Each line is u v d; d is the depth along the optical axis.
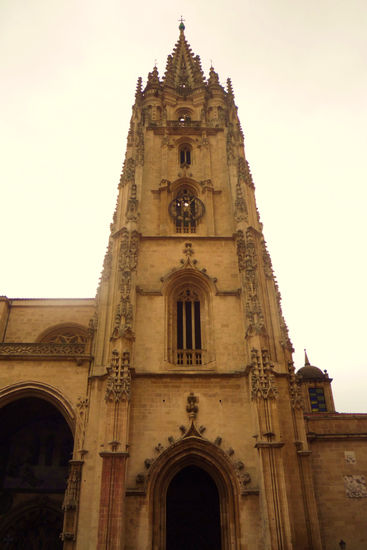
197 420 33.19
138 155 47.50
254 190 47.25
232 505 30.55
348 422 39.12
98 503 29.30
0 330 44.72
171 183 47.00
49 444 40.53
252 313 35.41
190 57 66.44
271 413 31.22
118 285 37.88
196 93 56.59
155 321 37.50
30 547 37.16
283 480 29.22
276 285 41.12
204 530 32.78
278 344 36.38
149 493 30.28
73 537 29.05
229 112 54.97
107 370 33.19
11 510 37.84
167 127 51.41
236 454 31.98
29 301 47.22
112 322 36.66
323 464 36.88
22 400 37.16
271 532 27.70
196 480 34.50
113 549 26.91
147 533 29.06
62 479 39.03
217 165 48.81
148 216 44.34
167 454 31.66
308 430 38.41
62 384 34.56
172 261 40.91
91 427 32.31
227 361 35.81
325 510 35.19
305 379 62.59
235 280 40.00
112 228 43.47
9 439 40.38
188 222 45.34
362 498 35.66
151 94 55.88
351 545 34.00
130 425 32.69
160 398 33.88
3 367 35.19
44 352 36.22
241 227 41.22
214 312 38.09
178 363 36.97
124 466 29.28
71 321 46.31
